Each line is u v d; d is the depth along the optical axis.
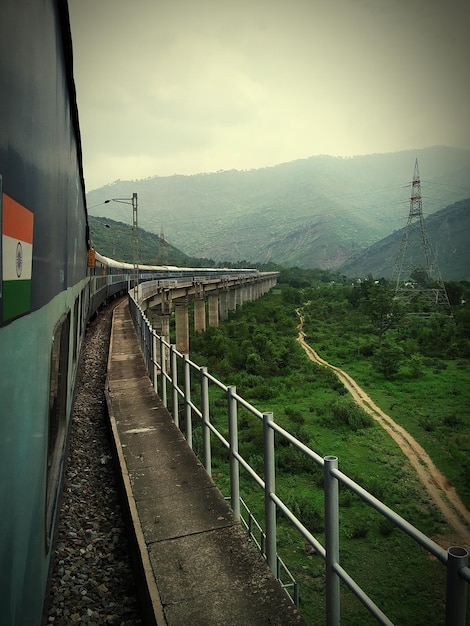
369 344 42.94
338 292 85.56
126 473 5.59
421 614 9.55
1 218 1.54
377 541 12.46
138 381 10.66
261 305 78.44
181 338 44.06
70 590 4.15
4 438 1.58
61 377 4.31
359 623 9.31
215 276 62.47
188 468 5.71
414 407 26.31
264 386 28.33
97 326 23.27
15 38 1.85
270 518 3.74
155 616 3.21
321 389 30.09
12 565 1.73
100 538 5.07
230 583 3.55
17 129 1.89
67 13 3.96
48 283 2.94
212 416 22.55
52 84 3.28
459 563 1.80
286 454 17.56
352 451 19.83
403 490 16.12
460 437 21.25
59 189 3.94
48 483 3.14
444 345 43.09
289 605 3.31
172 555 3.92
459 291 70.94
